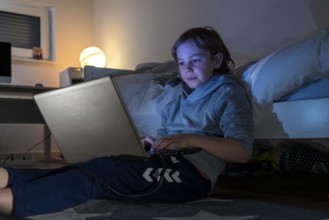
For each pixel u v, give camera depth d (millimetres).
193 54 1246
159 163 990
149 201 988
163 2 3076
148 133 1710
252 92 1310
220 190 1396
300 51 1202
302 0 2037
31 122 2832
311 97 1223
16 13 3533
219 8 2561
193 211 936
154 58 3197
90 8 3932
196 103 1229
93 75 2777
